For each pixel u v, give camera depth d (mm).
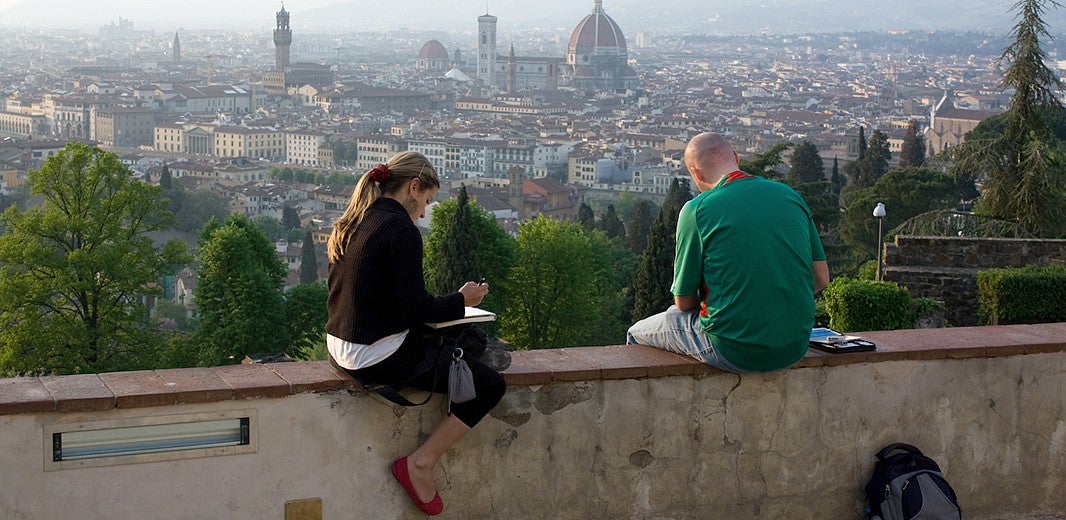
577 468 9836
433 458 9148
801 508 10531
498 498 9664
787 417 10375
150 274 64188
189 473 8703
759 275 9500
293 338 70812
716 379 10117
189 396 8602
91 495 8453
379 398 9156
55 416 8305
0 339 60406
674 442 10070
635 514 10039
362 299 8680
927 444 10898
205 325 66750
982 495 11148
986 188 47562
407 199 8930
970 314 31016
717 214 9586
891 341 11023
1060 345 11172
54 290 61000
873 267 44281
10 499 8250
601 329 82000
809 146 147625
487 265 76625
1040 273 27328
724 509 10297
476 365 9062
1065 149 49312
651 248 71562
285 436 8930
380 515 9273
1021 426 11203
